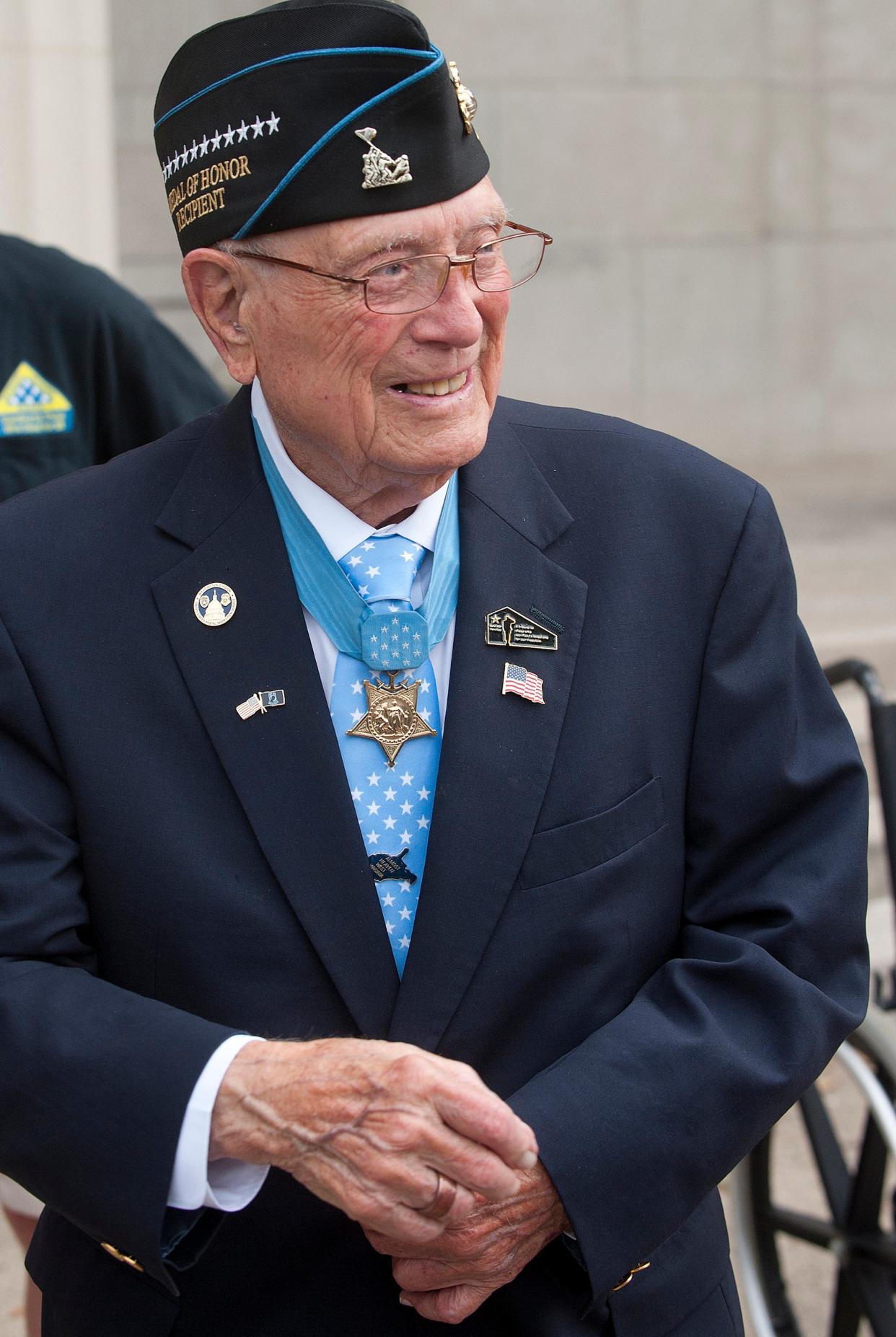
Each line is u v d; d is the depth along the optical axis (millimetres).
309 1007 2836
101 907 2895
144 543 3012
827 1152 5270
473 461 3117
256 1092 2578
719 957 2920
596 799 2885
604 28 14055
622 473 3113
